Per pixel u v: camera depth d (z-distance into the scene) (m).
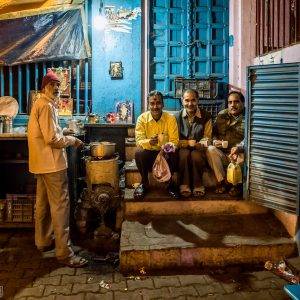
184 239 3.75
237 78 6.51
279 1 5.16
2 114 5.93
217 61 6.95
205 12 6.88
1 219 4.71
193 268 3.60
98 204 4.42
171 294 3.12
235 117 4.79
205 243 3.65
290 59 4.50
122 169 5.95
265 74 4.07
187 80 6.70
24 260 3.86
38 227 4.04
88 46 6.52
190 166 4.46
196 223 4.14
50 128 3.62
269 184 4.11
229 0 6.83
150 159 4.45
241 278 3.40
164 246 3.59
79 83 6.68
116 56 6.59
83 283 3.33
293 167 3.87
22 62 6.50
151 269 3.58
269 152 4.09
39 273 3.54
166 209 4.36
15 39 6.46
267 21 5.62
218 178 4.47
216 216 4.35
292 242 3.72
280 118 3.96
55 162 3.70
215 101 6.80
